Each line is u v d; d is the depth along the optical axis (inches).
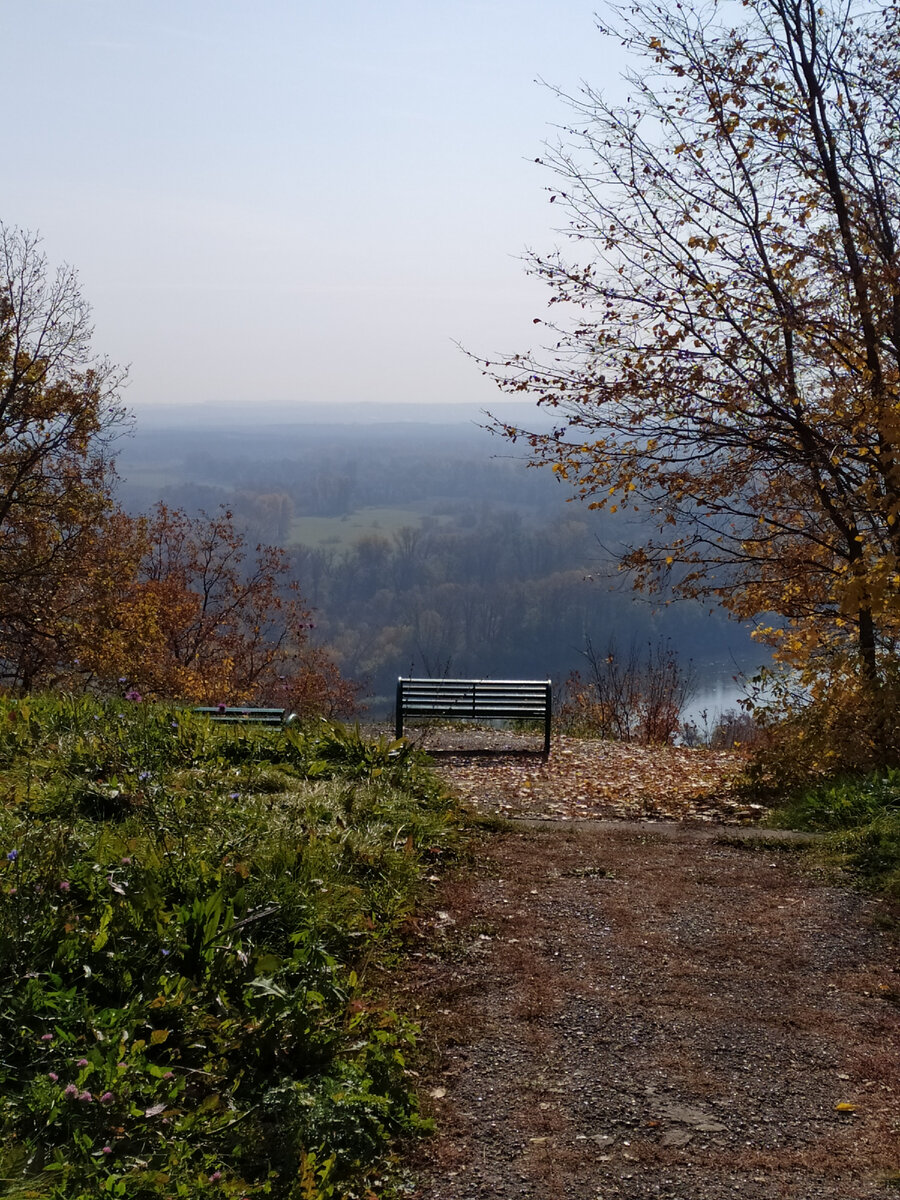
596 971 179.8
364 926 183.8
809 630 431.2
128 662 861.8
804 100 378.0
